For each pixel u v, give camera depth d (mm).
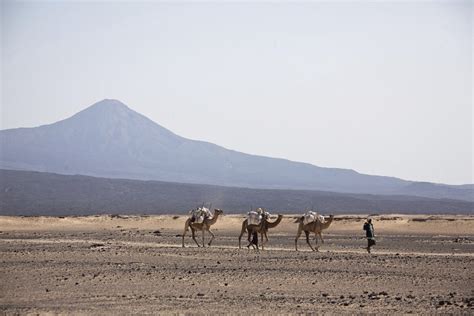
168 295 59656
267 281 67250
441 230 172625
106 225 187125
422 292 62969
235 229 173875
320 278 69500
